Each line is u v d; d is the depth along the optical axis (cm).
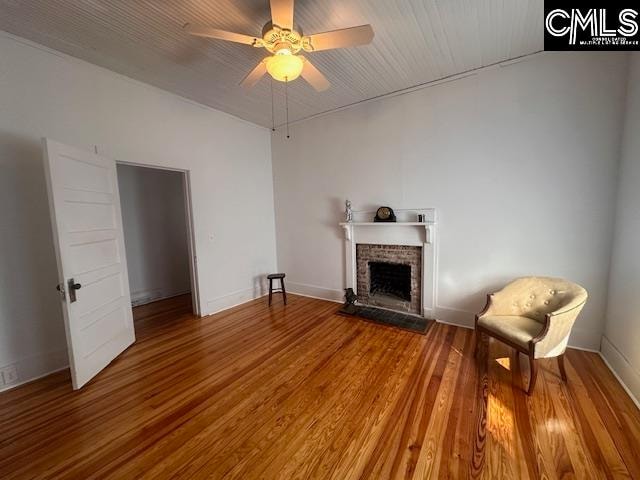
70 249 213
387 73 284
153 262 450
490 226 288
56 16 196
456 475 137
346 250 394
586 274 248
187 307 409
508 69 264
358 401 194
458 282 312
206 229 371
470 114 287
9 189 220
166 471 145
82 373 218
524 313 240
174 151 331
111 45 232
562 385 206
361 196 373
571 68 238
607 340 235
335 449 155
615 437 158
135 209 428
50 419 183
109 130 274
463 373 224
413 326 314
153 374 234
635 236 198
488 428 167
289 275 469
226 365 246
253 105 363
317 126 402
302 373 231
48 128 237
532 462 143
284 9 151
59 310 246
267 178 457
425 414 180
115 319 264
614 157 229
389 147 343
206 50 241
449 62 264
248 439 164
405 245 347
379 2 186
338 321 338
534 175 262
